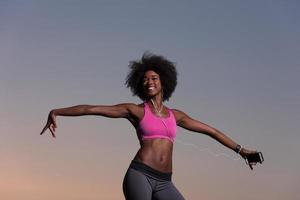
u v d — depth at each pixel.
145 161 5.46
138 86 6.43
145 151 5.50
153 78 5.81
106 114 5.54
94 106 5.52
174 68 6.49
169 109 5.91
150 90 5.75
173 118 5.72
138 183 5.40
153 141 5.53
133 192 5.40
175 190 5.56
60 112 5.45
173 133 5.64
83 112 5.48
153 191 5.52
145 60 6.44
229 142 6.28
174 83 6.48
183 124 6.04
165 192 5.51
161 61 6.41
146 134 5.54
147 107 5.67
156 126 5.54
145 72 6.11
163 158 5.52
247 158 6.32
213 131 6.18
